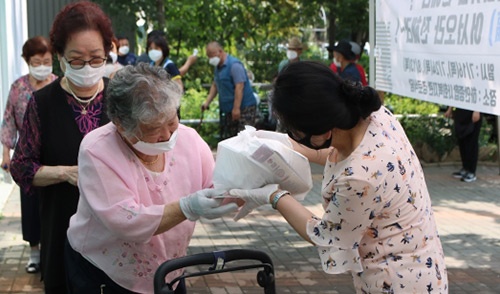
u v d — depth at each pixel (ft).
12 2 34.78
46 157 12.03
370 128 8.93
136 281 10.03
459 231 25.25
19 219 26.12
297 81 8.42
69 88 12.06
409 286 9.03
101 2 45.16
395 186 8.78
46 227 12.21
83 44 11.32
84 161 9.56
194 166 10.22
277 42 61.21
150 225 9.34
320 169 35.76
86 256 10.04
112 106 9.14
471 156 33.81
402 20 22.30
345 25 49.62
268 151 9.31
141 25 47.29
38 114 11.97
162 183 9.87
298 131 8.66
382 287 9.09
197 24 52.29
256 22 52.47
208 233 24.67
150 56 31.68
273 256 22.18
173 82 9.29
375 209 8.80
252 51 60.59
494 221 26.66
